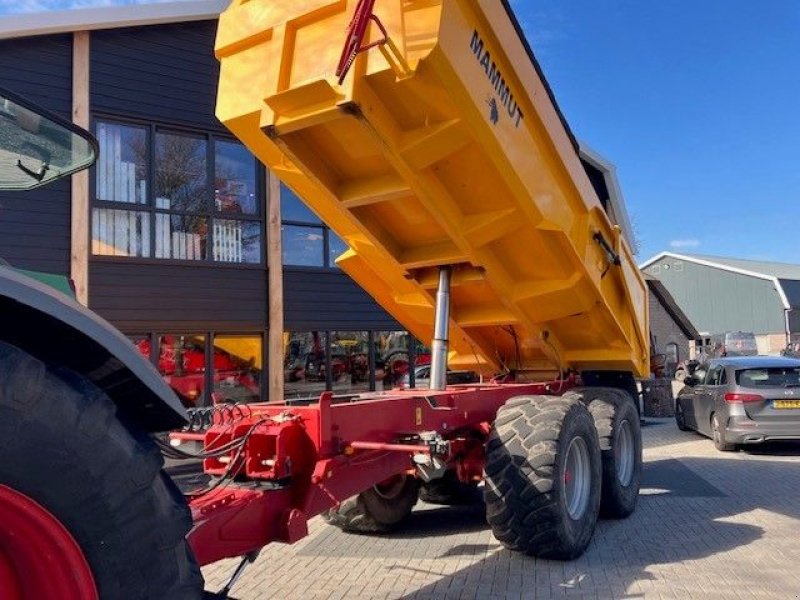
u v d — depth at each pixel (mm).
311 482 3758
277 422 3830
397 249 5461
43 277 3111
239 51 4520
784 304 42656
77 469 1880
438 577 4949
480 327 6531
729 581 4762
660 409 16391
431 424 4949
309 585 4875
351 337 12727
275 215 11516
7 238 9242
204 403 10641
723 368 11234
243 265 11180
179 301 10547
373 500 5887
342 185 4805
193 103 10875
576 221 5730
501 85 4527
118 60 10180
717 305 45969
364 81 3941
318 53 4094
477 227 4996
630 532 6105
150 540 2029
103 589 1948
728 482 8398
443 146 4340
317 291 12125
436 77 3936
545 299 5844
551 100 5172
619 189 15117
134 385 2283
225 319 10969
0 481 1784
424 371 13719
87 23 9688
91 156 3498
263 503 3545
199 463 4133
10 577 1955
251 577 5074
